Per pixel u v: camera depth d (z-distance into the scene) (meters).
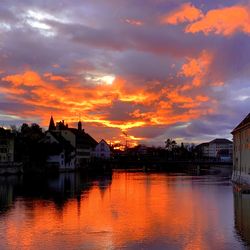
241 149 92.56
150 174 149.62
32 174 138.38
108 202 63.47
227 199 67.06
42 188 86.06
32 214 51.72
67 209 55.94
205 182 105.19
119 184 97.88
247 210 55.00
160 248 35.50
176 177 128.62
